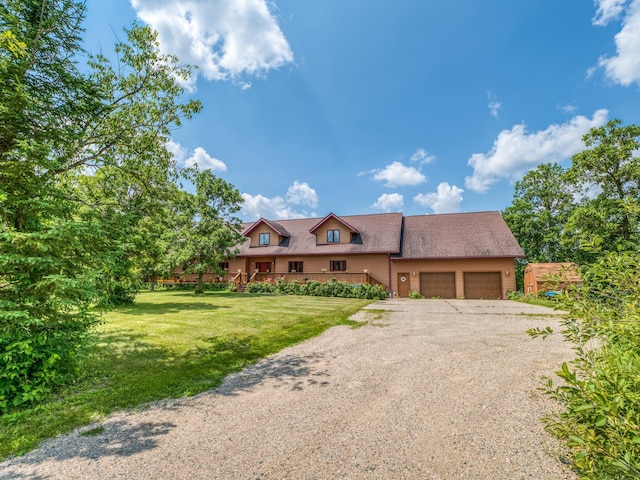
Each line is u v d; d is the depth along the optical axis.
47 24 5.05
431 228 23.45
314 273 22.95
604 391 2.00
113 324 8.45
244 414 3.56
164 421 3.40
